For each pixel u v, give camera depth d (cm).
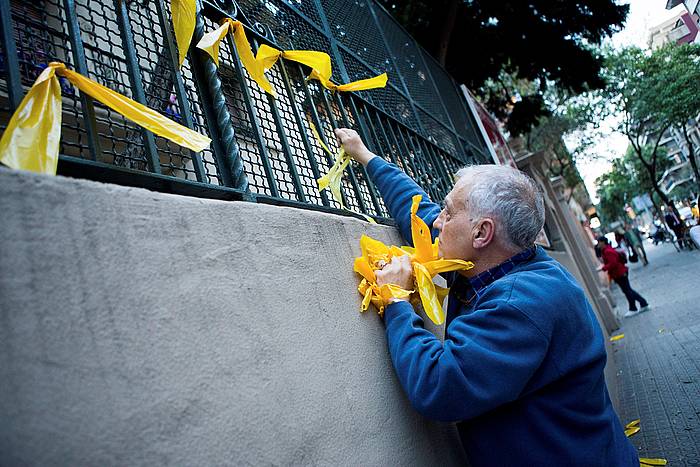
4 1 82
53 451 53
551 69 1023
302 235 117
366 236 150
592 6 888
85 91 87
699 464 282
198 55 133
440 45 881
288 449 85
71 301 61
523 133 1178
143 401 64
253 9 191
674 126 2181
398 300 136
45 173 67
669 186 5988
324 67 173
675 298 948
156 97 118
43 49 95
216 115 128
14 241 57
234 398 78
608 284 1174
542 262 140
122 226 71
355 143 196
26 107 77
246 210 100
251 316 89
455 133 497
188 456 67
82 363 59
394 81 362
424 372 117
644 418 388
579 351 125
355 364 117
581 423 122
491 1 877
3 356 52
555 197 1025
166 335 71
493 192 138
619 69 2064
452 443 158
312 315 108
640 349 629
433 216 176
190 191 107
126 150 106
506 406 125
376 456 110
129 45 109
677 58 1959
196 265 81
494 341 115
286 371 92
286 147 154
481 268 144
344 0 326
